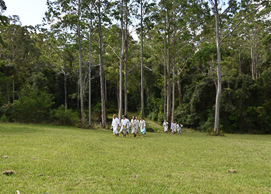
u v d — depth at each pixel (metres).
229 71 34.31
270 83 34.72
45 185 5.05
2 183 4.99
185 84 48.12
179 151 10.83
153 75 49.09
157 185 5.46
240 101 34.69
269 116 32.91
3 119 25.92
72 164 7.07
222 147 12.95
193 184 5.66
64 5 28.80
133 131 17.66
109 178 5.85
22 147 9.41
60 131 18.56
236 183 5.89
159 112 48.78
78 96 55.62
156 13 29.62
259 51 44.00
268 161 9.03
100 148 10.48
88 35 33.75
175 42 31.73
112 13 27.41
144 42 34.75
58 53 38.12
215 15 24.11
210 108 36.84
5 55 40.62
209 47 24.00
